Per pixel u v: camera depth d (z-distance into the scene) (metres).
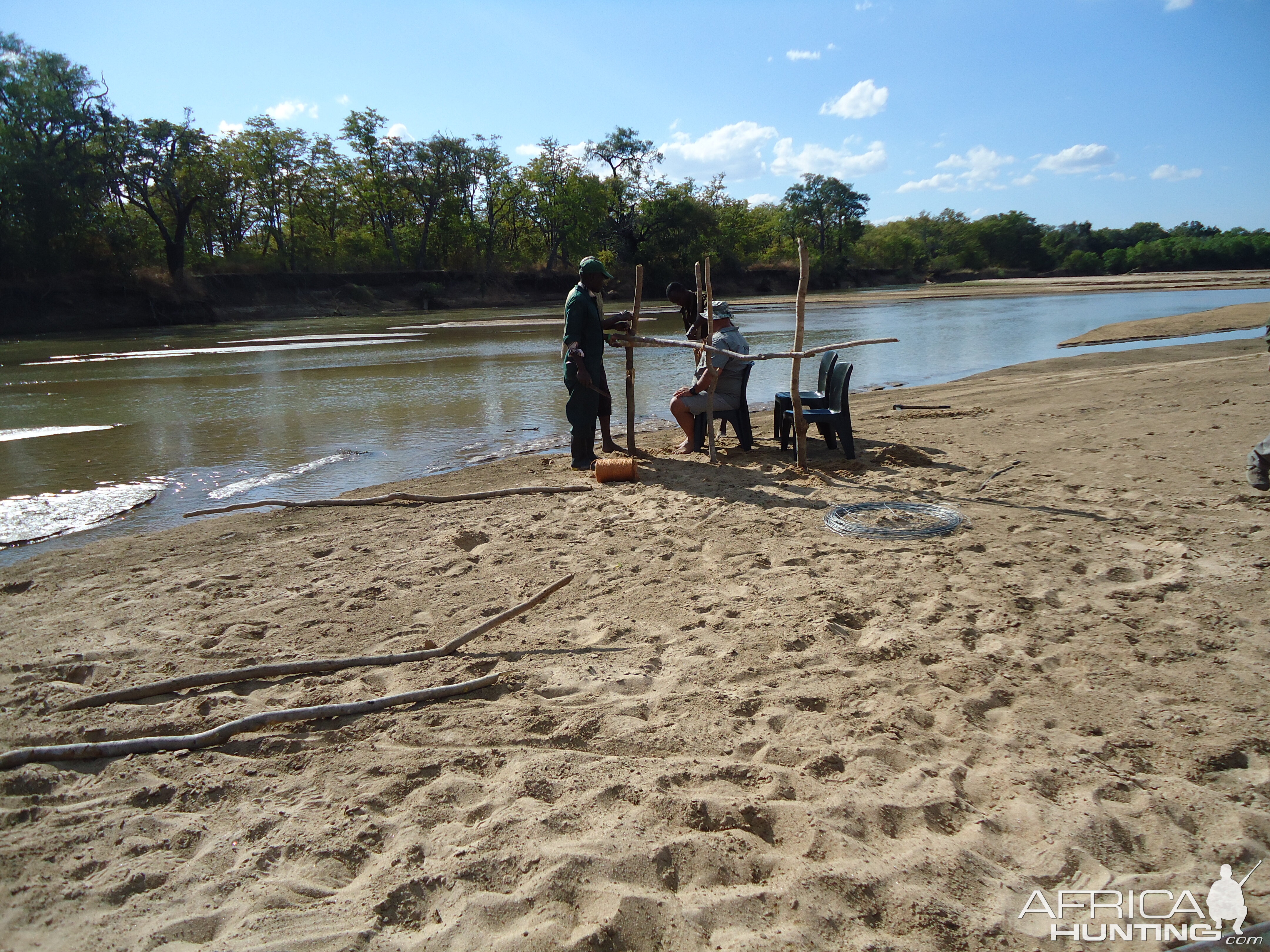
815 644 4.38
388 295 67.94
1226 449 8.32
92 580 5.93
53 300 48.44
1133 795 3.06
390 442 11.23
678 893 2.65
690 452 9.53
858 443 9.77
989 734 3.48
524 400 14.94
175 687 4.14
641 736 3.57
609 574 5.62
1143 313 38.12
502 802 3.14
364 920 2.57
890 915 2.53
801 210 118.94
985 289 86.38
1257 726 3.43
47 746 3.65
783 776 3.21
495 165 79.75
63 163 49.88
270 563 6.18
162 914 2.64
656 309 45.50
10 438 11.73
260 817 3.12
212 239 70.00
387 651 4.57
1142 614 4.57
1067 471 7.88
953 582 5.15
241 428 12.46
